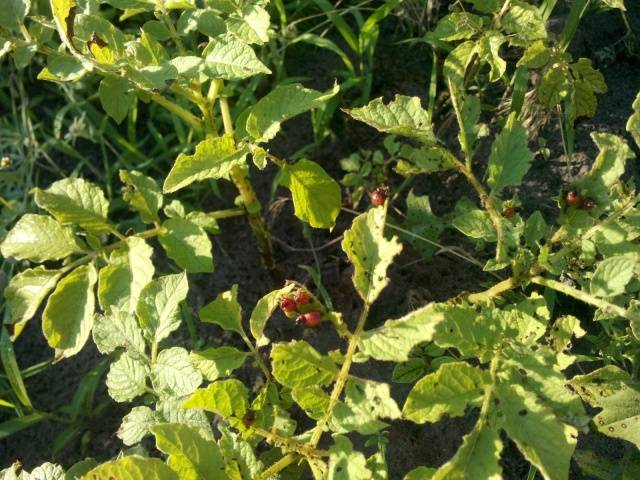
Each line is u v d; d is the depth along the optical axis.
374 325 0.40
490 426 0.23
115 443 0.40
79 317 0.31
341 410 0.25
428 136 0.30
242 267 0.44
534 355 0.25
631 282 0.29
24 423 0.40
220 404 0.27
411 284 0.40
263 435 0.27
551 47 0.37
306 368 0.24
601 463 0.32
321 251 0.43
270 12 0.48
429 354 0.32
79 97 0.49
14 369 0.40
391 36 0.48
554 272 0.28
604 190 0.28
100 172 0.49
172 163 0.47
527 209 0.40
